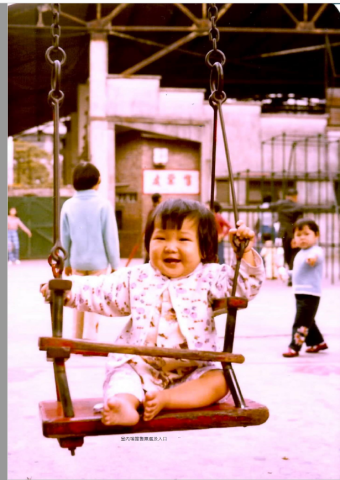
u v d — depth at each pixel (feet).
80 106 69.41
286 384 14.26
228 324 7.30
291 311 27.09
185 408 6.87
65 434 6.18
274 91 86.99
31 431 11.07
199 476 9.03
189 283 7.86
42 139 123.44
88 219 17.17
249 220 60.95
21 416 11.88
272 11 59.88
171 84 83.15
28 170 141.79
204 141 62.28
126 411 6.26
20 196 66.54
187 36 59.16
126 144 64.13
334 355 17.84
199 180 63.10
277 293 34.37
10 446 10.34
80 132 69.36
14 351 18.03
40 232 66.85
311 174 63.67
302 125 63.72
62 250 6.86
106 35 58.59
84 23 57.52
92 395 12.98
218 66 7.84
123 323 23.38
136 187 63.46
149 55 70.74
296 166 63.46
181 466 9.45
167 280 7.88
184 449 10.26
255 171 62.95
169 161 63.10
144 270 8.03
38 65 63.05
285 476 8.98
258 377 14.97
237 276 7.38
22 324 23.02
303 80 80.79
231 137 62.59
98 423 6.28
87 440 10.84
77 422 6.22
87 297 7.97
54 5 7.41
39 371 15.56
